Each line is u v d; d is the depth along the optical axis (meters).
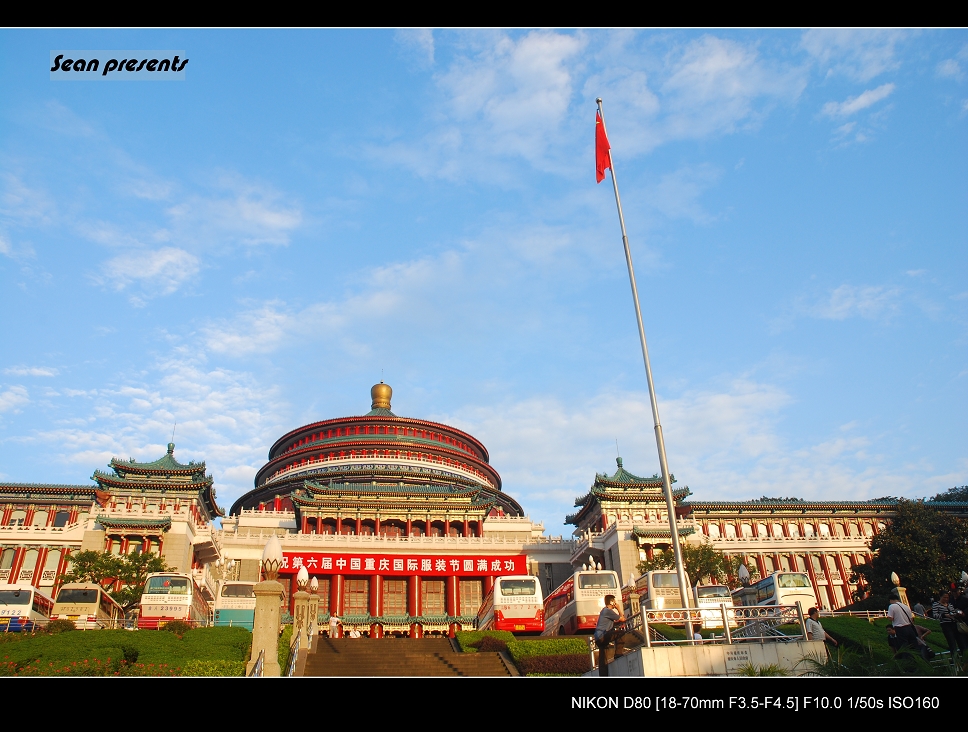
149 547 82.81
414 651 46.59
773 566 104.81
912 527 82.19
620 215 40.19
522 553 97.31
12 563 84.44
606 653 26.45
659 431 34.31
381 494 104.19
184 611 50.91
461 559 95.62
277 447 131.75
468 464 127.31
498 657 41.66
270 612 32.16
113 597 61.31
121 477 99.38
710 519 111.25
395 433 124.50
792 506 112.00
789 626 37.09
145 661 36.50
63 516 99.38
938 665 26.59
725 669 23.75
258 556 93.56
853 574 89.50
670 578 51.91
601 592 50.22
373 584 92.69
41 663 34.28
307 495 104.06
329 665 39.47
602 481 106.50
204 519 107.06
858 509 113.88
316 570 91.81
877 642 43.34
